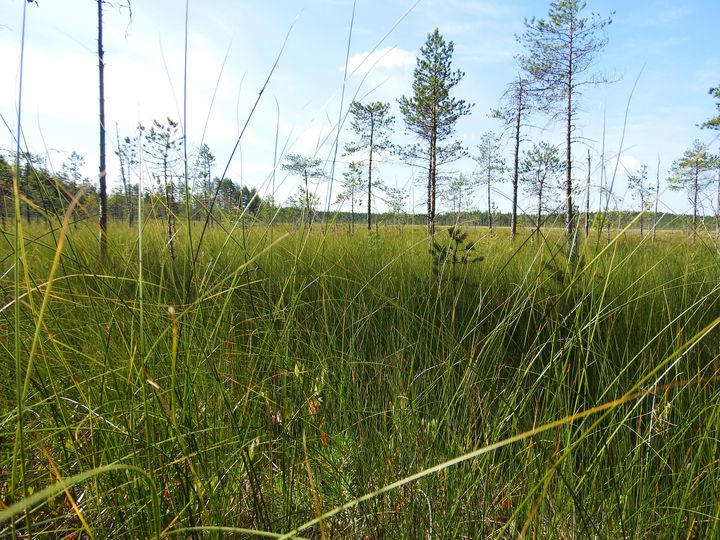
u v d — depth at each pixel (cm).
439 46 1880
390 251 427
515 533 125
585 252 182
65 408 131
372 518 131
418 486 137
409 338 224
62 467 119
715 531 118
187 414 123
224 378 159
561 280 192
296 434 152
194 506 114
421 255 377
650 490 143
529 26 1446
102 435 127
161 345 150
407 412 165
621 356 210
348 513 133
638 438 155
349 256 345
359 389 195
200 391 144
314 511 133
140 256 111
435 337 213
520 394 186
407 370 206
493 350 202
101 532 109
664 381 183
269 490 137
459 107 1961
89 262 157
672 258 341
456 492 138
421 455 146
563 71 1378
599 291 191
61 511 125
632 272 328
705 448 152
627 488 139
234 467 130
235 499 127
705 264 286
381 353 232
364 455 153
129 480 116
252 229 217
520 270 330
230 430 140
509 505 144
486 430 158
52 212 144
